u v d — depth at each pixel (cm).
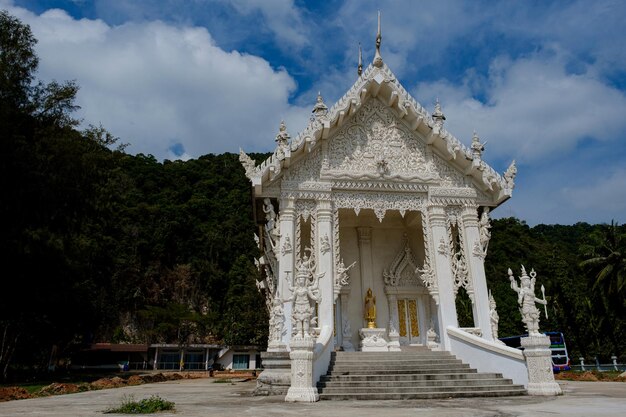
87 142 3148
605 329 4384
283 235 1795
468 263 1922
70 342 4762
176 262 7694
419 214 2122
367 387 1377
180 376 3859
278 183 1866
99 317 4191
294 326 1342
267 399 1345
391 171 1950
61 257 2703
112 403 1305
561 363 3756
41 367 4166
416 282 2189
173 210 7931
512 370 1481
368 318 2069
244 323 6200
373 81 1981
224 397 1459
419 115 1970
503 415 890
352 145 1972
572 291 4647
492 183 1969
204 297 7400
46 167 2591
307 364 1286
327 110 1911
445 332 1786
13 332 3128
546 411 956
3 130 2366
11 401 1445
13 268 2502
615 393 1448
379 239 2264
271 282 2064
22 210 2542
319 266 1781
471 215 1966
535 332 1437
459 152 1977
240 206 8519
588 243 5222
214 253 7912
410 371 1530
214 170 9469
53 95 2805
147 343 6184
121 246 6669
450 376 1491
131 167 8781
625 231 4922
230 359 6081
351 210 2125
